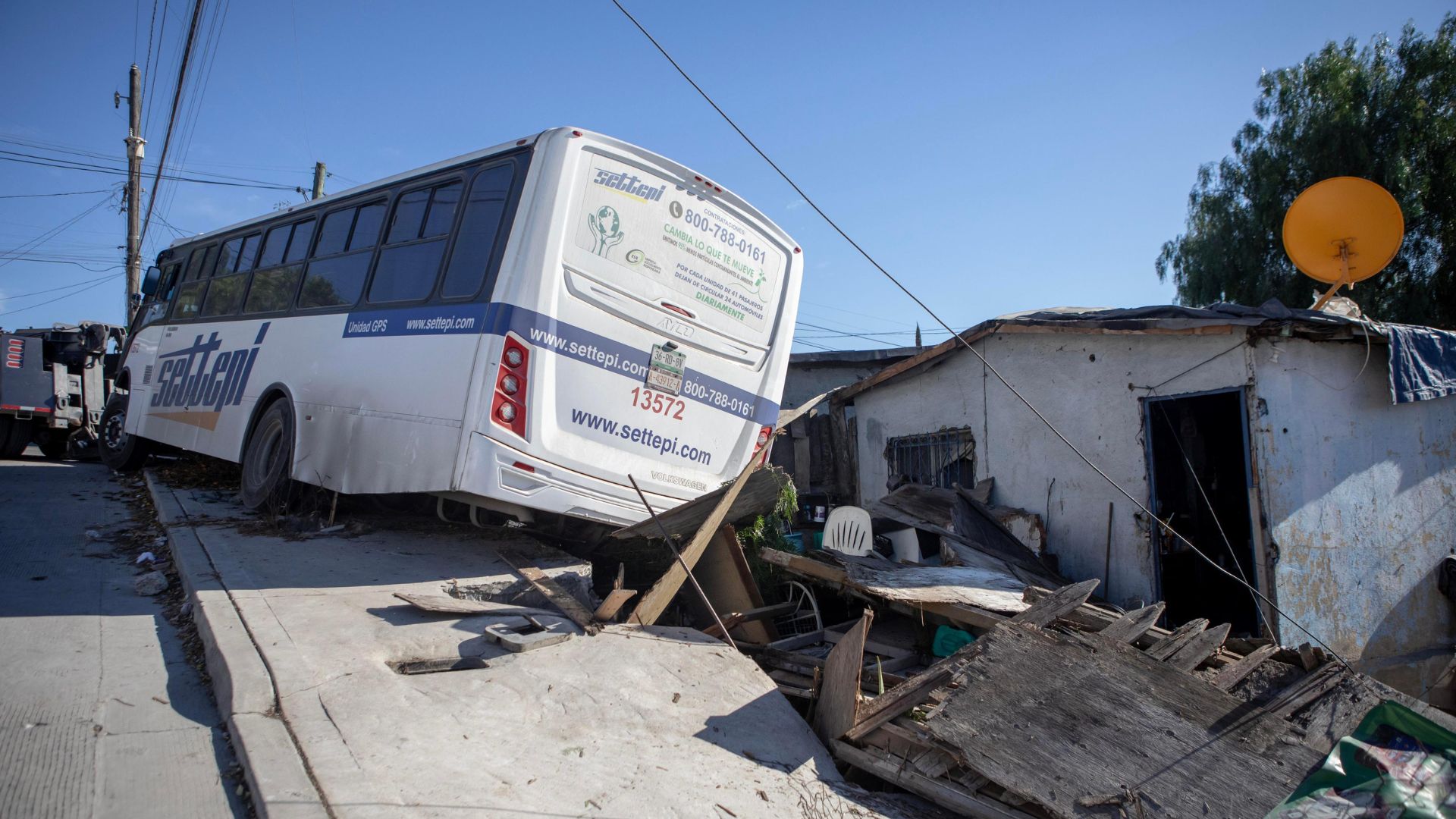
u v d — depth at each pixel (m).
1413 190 17.77
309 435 7.34
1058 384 9.26
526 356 5.76
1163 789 3.80
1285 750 4.00
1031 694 4.26
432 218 6.74
